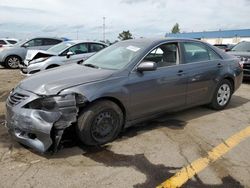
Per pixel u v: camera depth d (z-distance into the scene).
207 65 5.73
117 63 4.77
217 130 5.07
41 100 3.82
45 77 4.32
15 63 14.41
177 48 5.32
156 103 4.88
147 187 3.27
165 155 4.04
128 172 3.57
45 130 3.69
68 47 10.59
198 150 4.23
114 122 4.35
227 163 3.85
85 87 4.02
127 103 4.45
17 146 4.18
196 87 5.52
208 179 3.45
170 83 5.00
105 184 3.30
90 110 4.04
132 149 4.20
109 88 4.19
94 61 5.20
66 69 4.78
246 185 3.34
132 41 5.38
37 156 3.91
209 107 6.30
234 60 6.52
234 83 6.43
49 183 3.30
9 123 3.99
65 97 3.83
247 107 6.63
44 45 14.83
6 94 7.71
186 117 5.73
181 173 3.57
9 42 22.22
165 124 5.29
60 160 3.82
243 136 4.81
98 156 3.96
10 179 3.36
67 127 3.90
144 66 4.50
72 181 3.35
